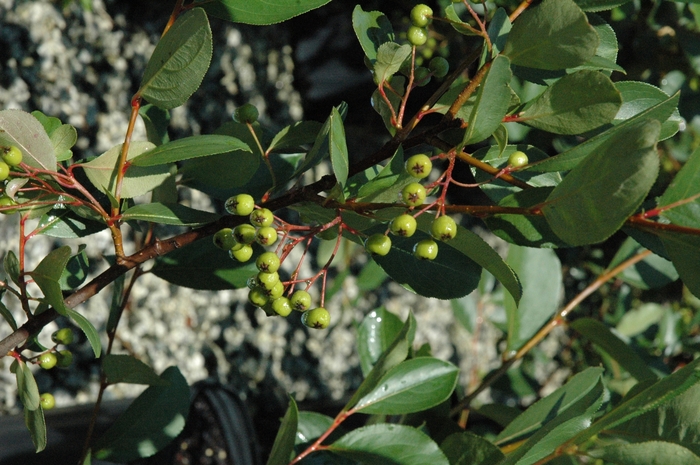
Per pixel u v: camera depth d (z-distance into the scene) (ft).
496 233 1.54
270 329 6.63
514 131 2.67
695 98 3.79
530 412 1.73
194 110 6.73
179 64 1.52
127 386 5.58
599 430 1.52
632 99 1.61
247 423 2.54
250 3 1.58
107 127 6.07
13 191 1.56
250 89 6.98
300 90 7.35
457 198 6.83
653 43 3.82
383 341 1.95
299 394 6.63
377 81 1.62
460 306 2.64
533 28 1.50
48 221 1.68
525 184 1.52
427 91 4.22
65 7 5.78
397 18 5.61
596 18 1.63
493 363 7.90
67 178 1.58
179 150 1.55
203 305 6.26
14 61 5.70
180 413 1.88
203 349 6.22
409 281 1.64
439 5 4.25
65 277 1.71
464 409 2.07
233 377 6.28
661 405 1.56
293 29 7.36
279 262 1.57
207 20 1.48
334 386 6.82
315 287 6.60
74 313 1.52
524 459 1.56
